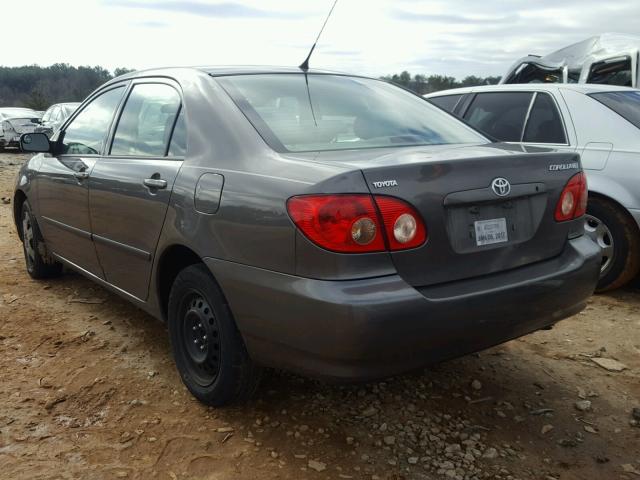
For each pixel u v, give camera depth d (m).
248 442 2.73
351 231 2.24
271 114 2.93
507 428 2.88
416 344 2.32
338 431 2.82
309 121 2.98
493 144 3.14
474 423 2.91
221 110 2.94
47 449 2.65
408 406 3.04
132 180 3.29
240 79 3.18
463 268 2.49
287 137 2.79
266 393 3.14
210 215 2.70
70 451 2.64
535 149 2.95
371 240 2.26
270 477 2.49
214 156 2.83
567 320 4.27
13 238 6.62
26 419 2.88
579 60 9.71
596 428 2.89
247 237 2.51
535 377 3.39
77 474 2.49
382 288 2.26
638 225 4.49
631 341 3.91
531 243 2.72
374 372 2.29
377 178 2.30
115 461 2.58
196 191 2.81
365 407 3.03
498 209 2.60
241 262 2.55
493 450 2.69
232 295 2.60
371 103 3.39
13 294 4.65
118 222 3.45
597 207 4.68
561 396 3.18
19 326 4.00
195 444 2.71
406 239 2.33
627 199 4.48
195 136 3.00
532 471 2.56
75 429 2.81
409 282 2.36
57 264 4.92
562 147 4.89
